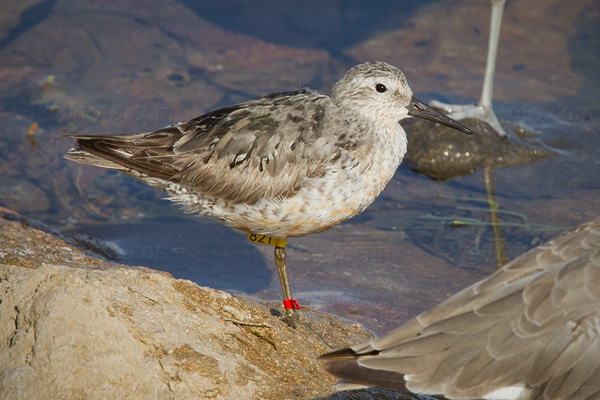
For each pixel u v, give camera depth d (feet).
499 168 51.42
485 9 70.03
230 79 59.52
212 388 23.06
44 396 20.38
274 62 62.39
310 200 31.71
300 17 68.54
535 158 51.98
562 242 21.50
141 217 44.88
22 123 52.31
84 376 20.79
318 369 26.86
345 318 34.96
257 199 32.07
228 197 32.55
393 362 19.56
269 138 32.09
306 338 29.07
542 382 19.43
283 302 35.01
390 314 35.60
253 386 23.80
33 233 36.52
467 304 20.13
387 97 34.19
